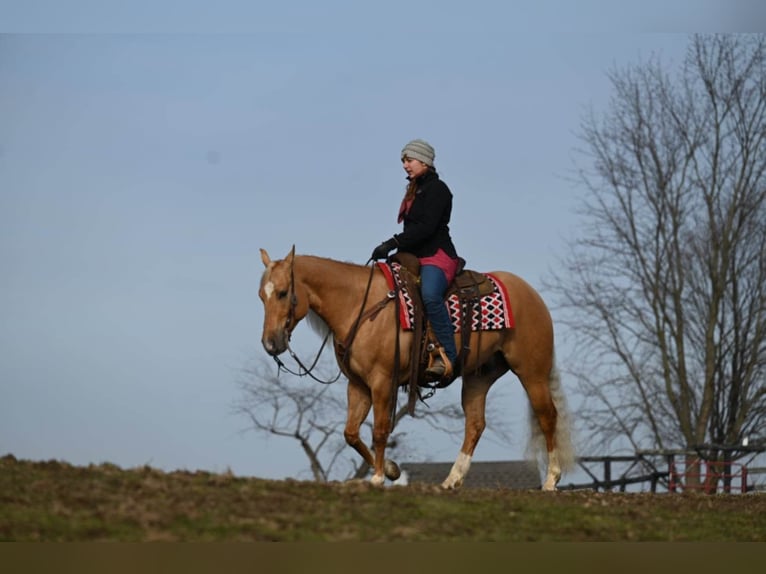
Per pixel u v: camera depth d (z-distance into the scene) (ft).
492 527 38.81
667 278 128.88
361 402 47.62
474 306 48.80
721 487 91.86
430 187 47.75
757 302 127.24
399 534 36.76
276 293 44.93
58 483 38.63
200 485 40.16
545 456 51.70
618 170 130.00
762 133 127.75
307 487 41.32
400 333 46.47
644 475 105.70
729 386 128.88
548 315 51.21
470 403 50.96
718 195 129.29
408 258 47.42
